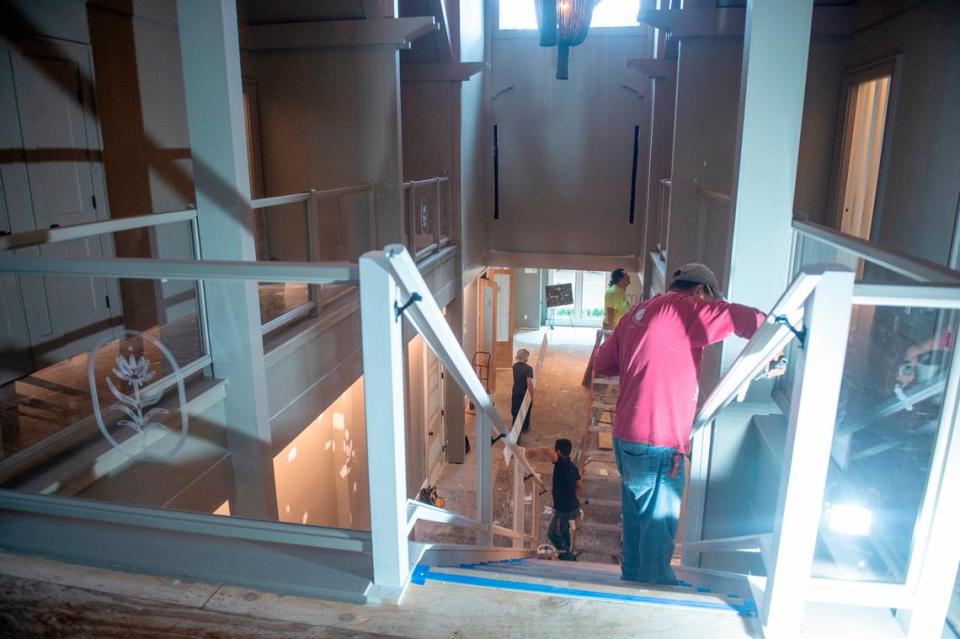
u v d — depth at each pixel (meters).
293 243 5.89
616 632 1.53
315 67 6.67
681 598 1.65
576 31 4.52
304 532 1.81
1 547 1.83
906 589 1.64
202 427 3.59
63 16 4.51
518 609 1.59
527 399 6.75
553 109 10.59
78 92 4.68
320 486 6.80
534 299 17.34
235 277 1.60
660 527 2.43
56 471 2.73
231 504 3.93
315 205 4.94
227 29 3.47
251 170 6.77
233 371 3.76
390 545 1.60
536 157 10.80
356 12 6.34
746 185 3.27
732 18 5.96
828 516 2.38
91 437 3.02
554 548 6.55
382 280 1.43
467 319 11.24
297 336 4.70
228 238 3.67
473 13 9.77
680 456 2.41
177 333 3.95
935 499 1.57
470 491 9.72
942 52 4.68
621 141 10.52
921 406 2.42
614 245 10.91
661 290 7.87
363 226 6.68
